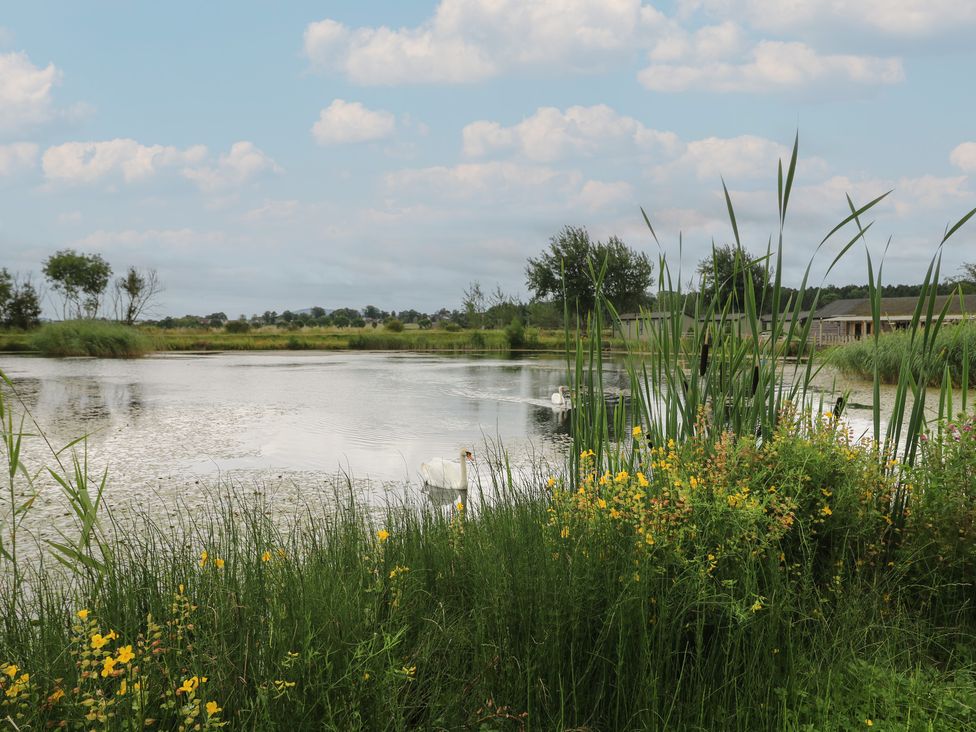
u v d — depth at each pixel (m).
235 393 23.31
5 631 3.26
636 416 5.07
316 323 96.06
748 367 5.05
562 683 2.92
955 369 17.20
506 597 3.18
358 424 16.17
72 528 7.59
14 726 2.30
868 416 13.66
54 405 19.53
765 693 2.96
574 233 47.44
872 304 4.68
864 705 3.00
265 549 4.21
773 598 3.12
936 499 4.18
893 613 3.67
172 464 11.55
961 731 2.85
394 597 3.45
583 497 3.90
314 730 2.58
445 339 60.47
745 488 3.56
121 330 46.62
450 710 2.91
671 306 5.13
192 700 2.49
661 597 3.06
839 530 3.97
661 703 2.90
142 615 3.37
